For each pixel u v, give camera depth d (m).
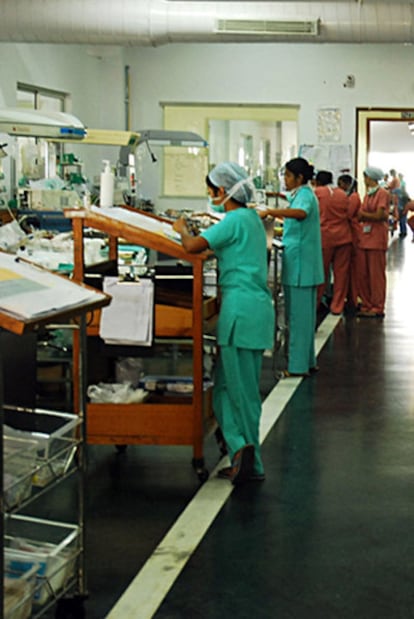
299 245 5.37
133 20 7.54
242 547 2.90
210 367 4.65
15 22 7.43
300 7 7.79
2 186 6.94
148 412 3.58
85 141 6.24
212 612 2.46
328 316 8.31
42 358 4.05
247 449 3.49
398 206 18.92
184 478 3.62
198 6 7.64
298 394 5.11
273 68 10.66
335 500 3.37
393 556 2.85
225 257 3.52
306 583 2.65
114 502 3.32
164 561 2.79
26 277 2.29
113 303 3.53
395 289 10.32
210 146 10.80
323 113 10.73
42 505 3.27
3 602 1.98
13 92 8.16
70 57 9.49
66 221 6.26
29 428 2.56
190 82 10.70
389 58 10.63
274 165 10.82
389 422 4.50
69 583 2.43
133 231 3.49
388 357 6.24
